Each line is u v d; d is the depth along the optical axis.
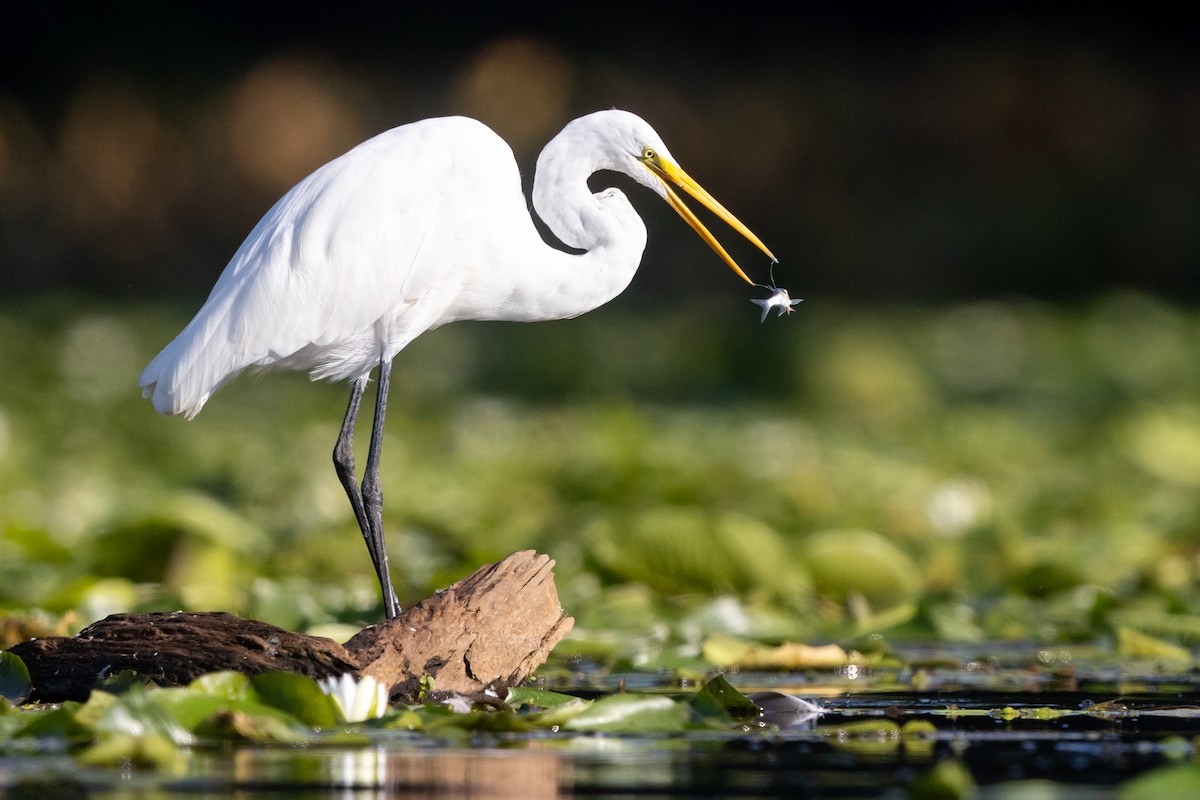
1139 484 14.85
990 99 31.33
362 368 7.78
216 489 13.73
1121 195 30.03
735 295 28.22
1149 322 24.72
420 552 10.74
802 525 12.20
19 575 8.89
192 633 5.76
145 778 4.75
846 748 5.28
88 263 29.89
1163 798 3.99
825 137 31.17
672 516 9.47
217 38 32.19
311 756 5.07
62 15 31.19
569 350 23.67
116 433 18.09
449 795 4.58
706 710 5.79
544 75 31.53
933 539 11.67
